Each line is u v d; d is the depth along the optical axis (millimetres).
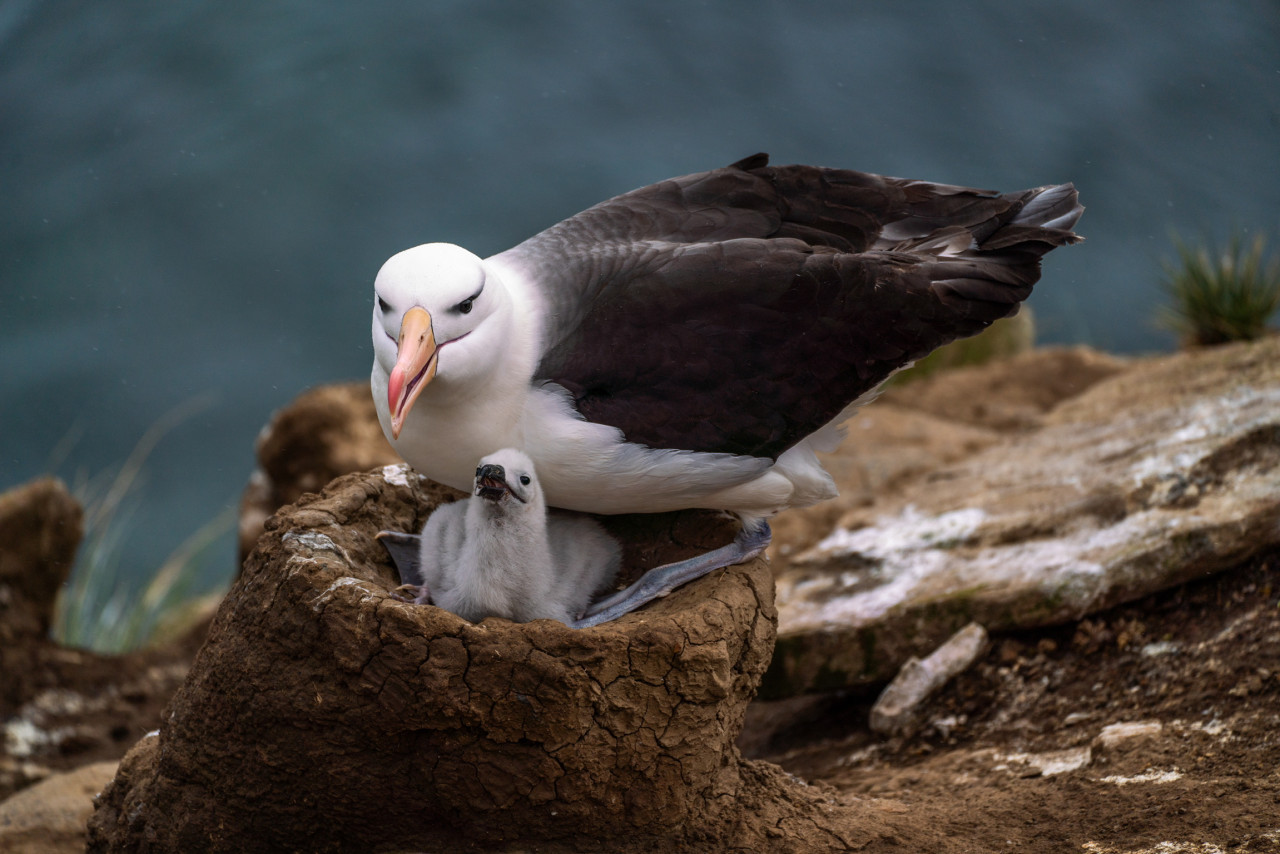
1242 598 10594
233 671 7750
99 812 8977
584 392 8430
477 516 8453
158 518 23719
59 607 17922
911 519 13172
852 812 8695
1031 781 9211
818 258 8773
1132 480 12266
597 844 7828
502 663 7254
